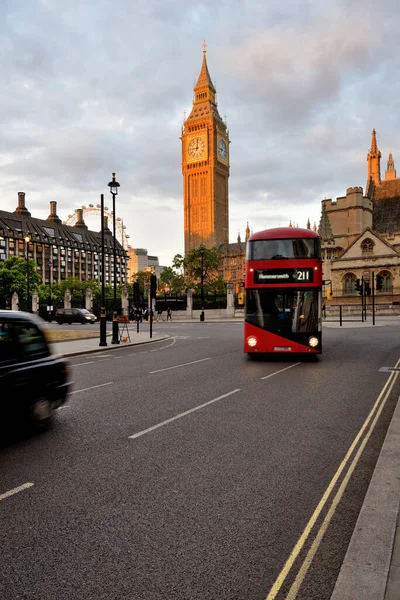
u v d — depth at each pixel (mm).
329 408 8055
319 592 2898
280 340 14500
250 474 4930
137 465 5230
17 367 6270
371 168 85375
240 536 3602
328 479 4777
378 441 6105
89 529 3727
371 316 51312
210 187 154125
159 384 10648
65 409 8125
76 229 152250
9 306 71000
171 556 3314
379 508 3848
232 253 142875
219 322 44781
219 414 7641
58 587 2965
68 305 60688
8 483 4707
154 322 47531
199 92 160500
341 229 72812
